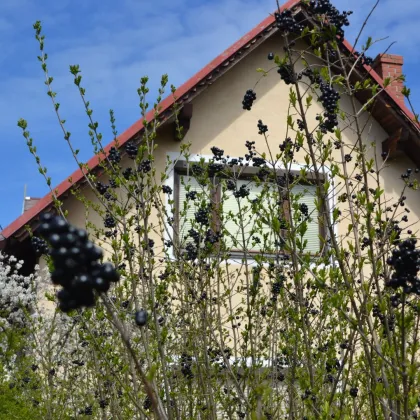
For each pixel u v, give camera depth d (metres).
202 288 5.14
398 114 10.77
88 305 1.56
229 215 6.70
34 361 7.28
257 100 11.16
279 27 3.93
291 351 4.82
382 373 3.34
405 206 11.20
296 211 4.88
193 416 5.16
